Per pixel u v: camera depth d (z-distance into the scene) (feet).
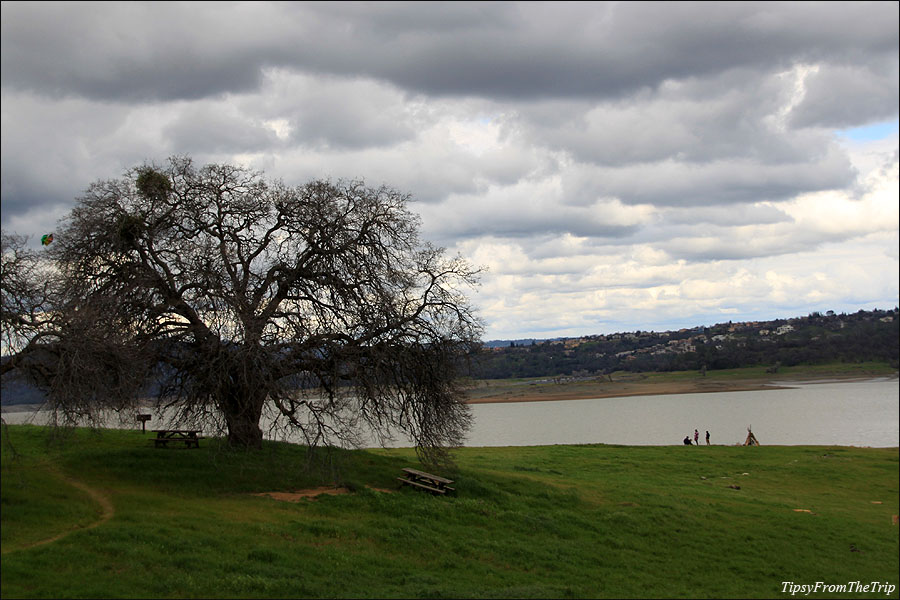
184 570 66.23
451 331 118.32
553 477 146.61
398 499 100.63
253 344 93.71
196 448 113.70
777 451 207.41
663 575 90.79
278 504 91.61
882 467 185.68
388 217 114.93
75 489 84.28
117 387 86.79
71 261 100.83
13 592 56.49
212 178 110.52
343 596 66.80
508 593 73.97
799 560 103.19
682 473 172.35
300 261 110.73
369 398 109.50
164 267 102.47
